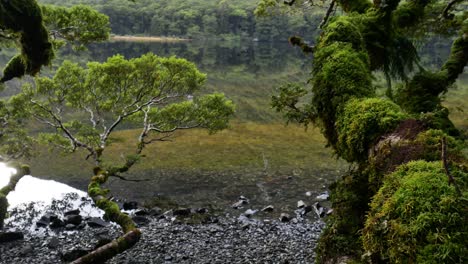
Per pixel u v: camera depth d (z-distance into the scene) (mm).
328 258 3996
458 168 2621
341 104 4234
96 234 17328
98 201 12977
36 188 23422
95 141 20078
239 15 176875
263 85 68000
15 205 20688
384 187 2803
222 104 20812
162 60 19656
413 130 3312
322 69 4703
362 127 3709
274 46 150500
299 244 16375
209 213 20766
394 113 3633
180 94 20734
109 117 41250
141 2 189875
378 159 3312
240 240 16875
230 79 73188
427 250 2172
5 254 14852
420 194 2418
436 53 69938
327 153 31859
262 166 28812
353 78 4375
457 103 42531
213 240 16797
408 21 6566
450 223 2188
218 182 25594
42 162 28125
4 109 19562
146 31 181250
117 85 20188
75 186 24328
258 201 22547
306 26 145750
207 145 33562
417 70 7332
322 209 21016
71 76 19812
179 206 21766
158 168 28031
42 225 18281
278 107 7023
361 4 6605
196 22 183750
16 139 21062
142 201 22422
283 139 35750
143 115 21625
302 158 30656
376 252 2592
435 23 9297
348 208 4008
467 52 7883
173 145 33219
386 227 2492
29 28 7480
